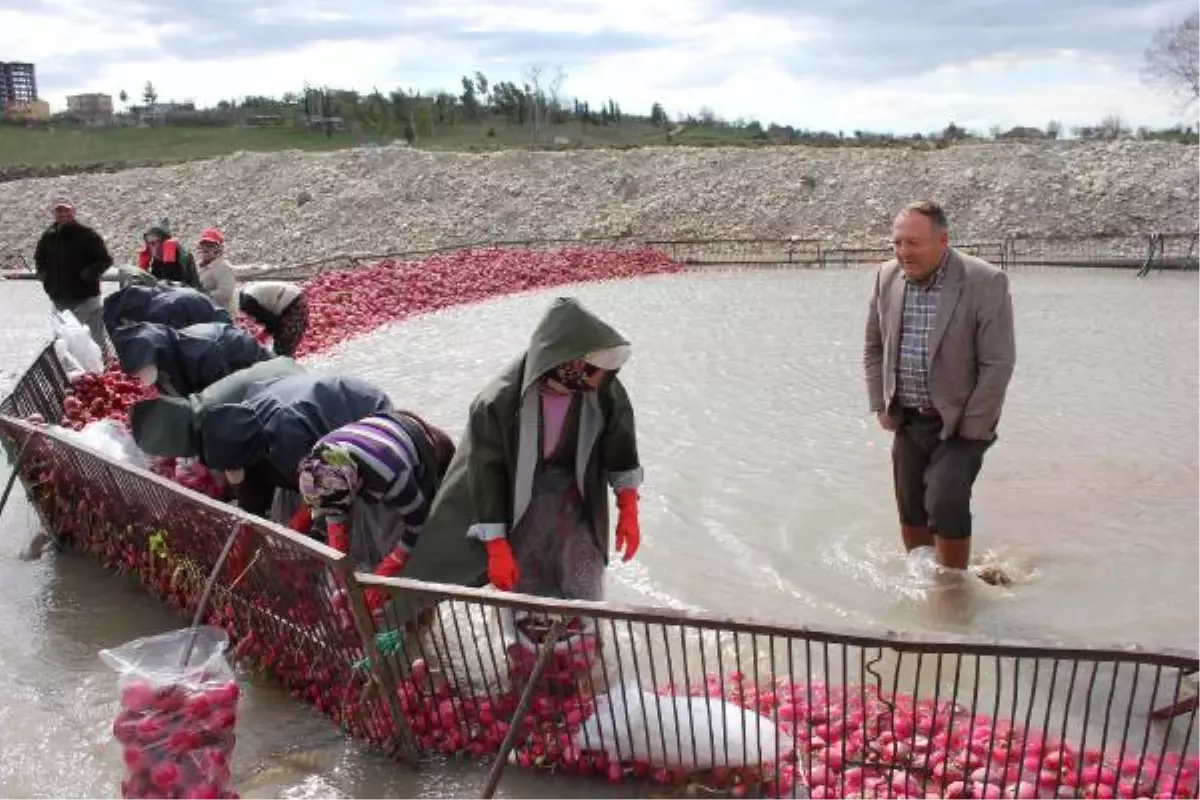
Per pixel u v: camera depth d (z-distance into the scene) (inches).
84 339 355.9
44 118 3011.8
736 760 153.6
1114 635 208.8
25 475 264.2
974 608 221.6
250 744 173.9
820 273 945.5
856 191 1240.2
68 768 165.8
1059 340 551.8
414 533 194.7
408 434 196.9
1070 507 286.5
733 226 1221.1
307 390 215.6
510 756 165.9
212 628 159.9
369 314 667.4
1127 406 400.8
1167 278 845.2
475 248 1101.7
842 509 284.0
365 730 172.1
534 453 178.9
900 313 225.8
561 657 166.2
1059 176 1179.9
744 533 267.0
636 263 1007.0
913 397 228.1
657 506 287.6
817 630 139.7
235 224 1371.8
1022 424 376.8
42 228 1419.8
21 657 204.7
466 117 2876.5
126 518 231.5
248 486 217.3
